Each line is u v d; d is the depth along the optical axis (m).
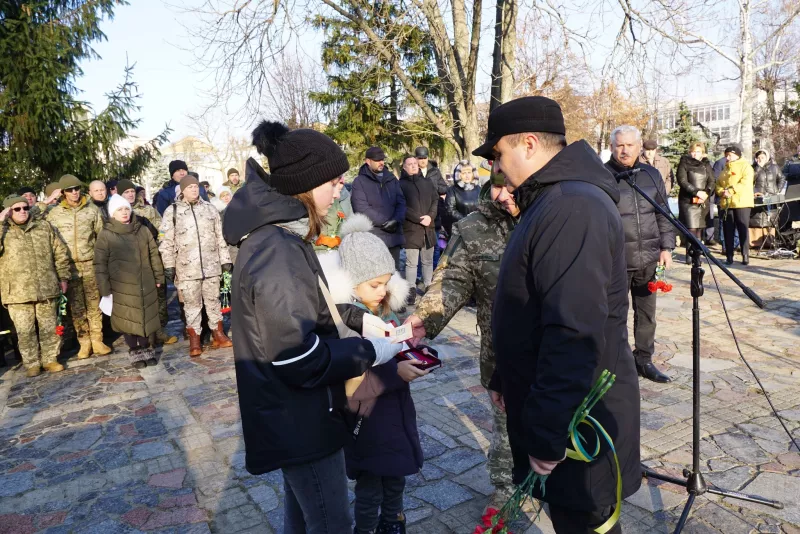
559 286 1.48
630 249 4.16
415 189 7.35
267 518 2.85
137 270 5.44
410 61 12.46
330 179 1.78
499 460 2.57
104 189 6.37
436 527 2.66
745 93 16.11
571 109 14.77
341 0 10.66
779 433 3.44
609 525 1.73
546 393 1.48
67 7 10.59
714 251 10.45
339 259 2.35
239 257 1.72
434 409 4.02
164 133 11.84
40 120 10.00
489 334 2.48
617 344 1.69
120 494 3.14
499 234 2.41
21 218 5.22
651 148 8.84
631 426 1.74
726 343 5.26
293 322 1.61
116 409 4.45
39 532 2.82
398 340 2.17
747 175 8.64
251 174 1.81
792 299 6.65
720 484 2.90
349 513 1.84
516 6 9.48
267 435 1.67
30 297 5.24
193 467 3.42
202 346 6.18
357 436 2.20
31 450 3.77
